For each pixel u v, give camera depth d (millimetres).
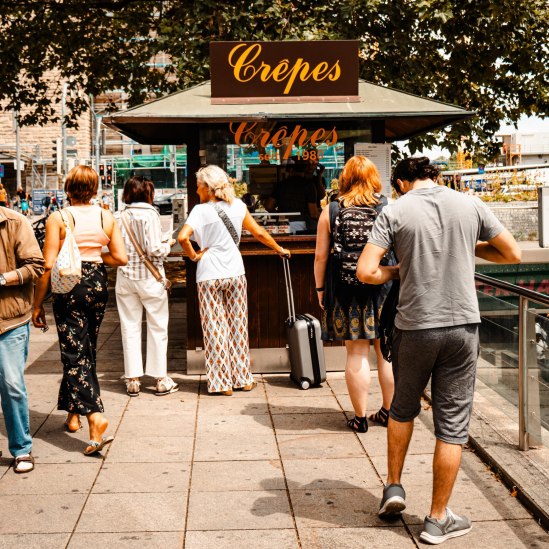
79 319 4859
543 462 4465
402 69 12438
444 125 7402
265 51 6793
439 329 3523
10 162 48844
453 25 12820
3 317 4348
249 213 6359
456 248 3543
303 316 6543
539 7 13125
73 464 4648
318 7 11680
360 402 5199
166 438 5145
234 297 6262
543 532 3678
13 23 15609
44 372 7141
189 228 6074
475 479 4387
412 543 3572
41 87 16781
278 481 4355
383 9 11688
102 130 42438
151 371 6285
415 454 4789
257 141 6863
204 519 3842
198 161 6891
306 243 6824
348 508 3977
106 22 15539
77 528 3738
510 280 10070
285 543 3574
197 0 11031
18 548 3518
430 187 3688
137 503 4047
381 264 5008
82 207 4973
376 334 5082
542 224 10203
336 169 6918
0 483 4348
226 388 6230
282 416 5641
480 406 5773
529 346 4590
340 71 6840
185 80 12258
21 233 4352
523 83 14289
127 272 6168
